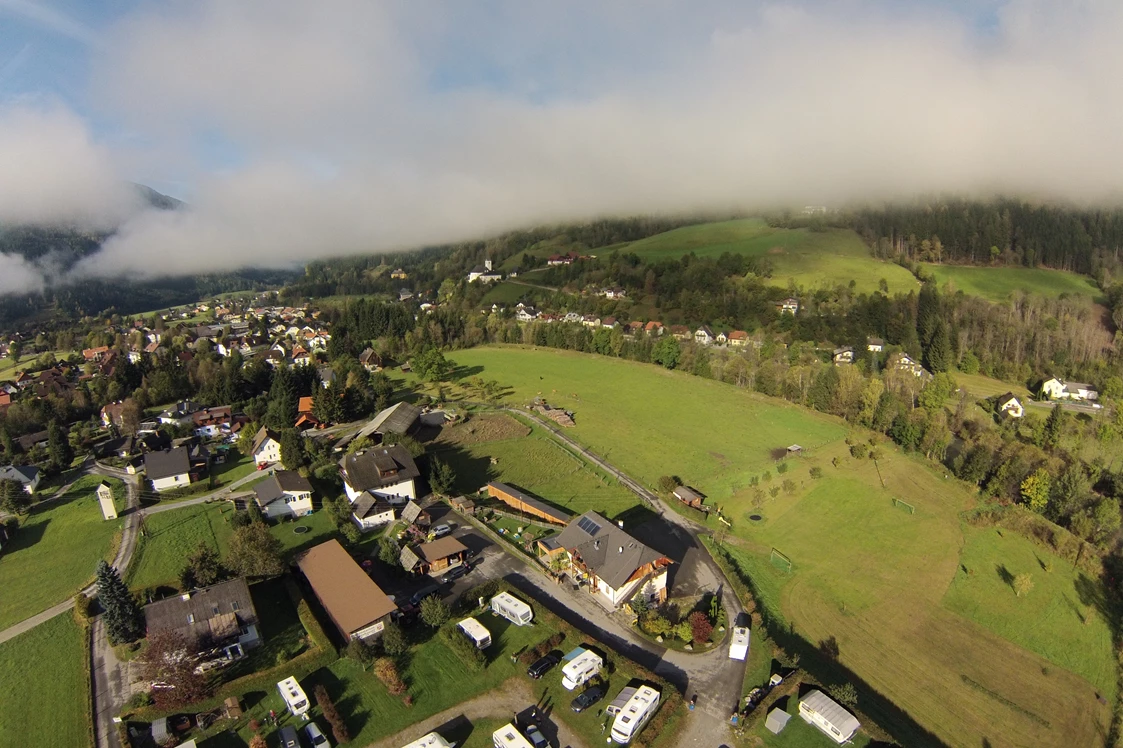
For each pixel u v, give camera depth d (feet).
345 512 267.18
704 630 191.83
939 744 167.63
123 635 188.75
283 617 203.31
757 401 454.40
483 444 367.86
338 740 152.46
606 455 352.49
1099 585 246.27
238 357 550.36
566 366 568.82
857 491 307.99
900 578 241.55
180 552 250.98
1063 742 175.01
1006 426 398.83
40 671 182.91
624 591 209.77
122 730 154.71
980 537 271.69
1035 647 211.20
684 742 155.74
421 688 171.01
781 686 171.42
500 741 148.97
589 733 156.25
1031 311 629.51
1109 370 526.16
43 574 239.50
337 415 409.69
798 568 244.83
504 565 236.02
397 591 218.59
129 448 370.12
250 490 310.24
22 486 310.65
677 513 285.84
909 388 446.19
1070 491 283.79
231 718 159.84
